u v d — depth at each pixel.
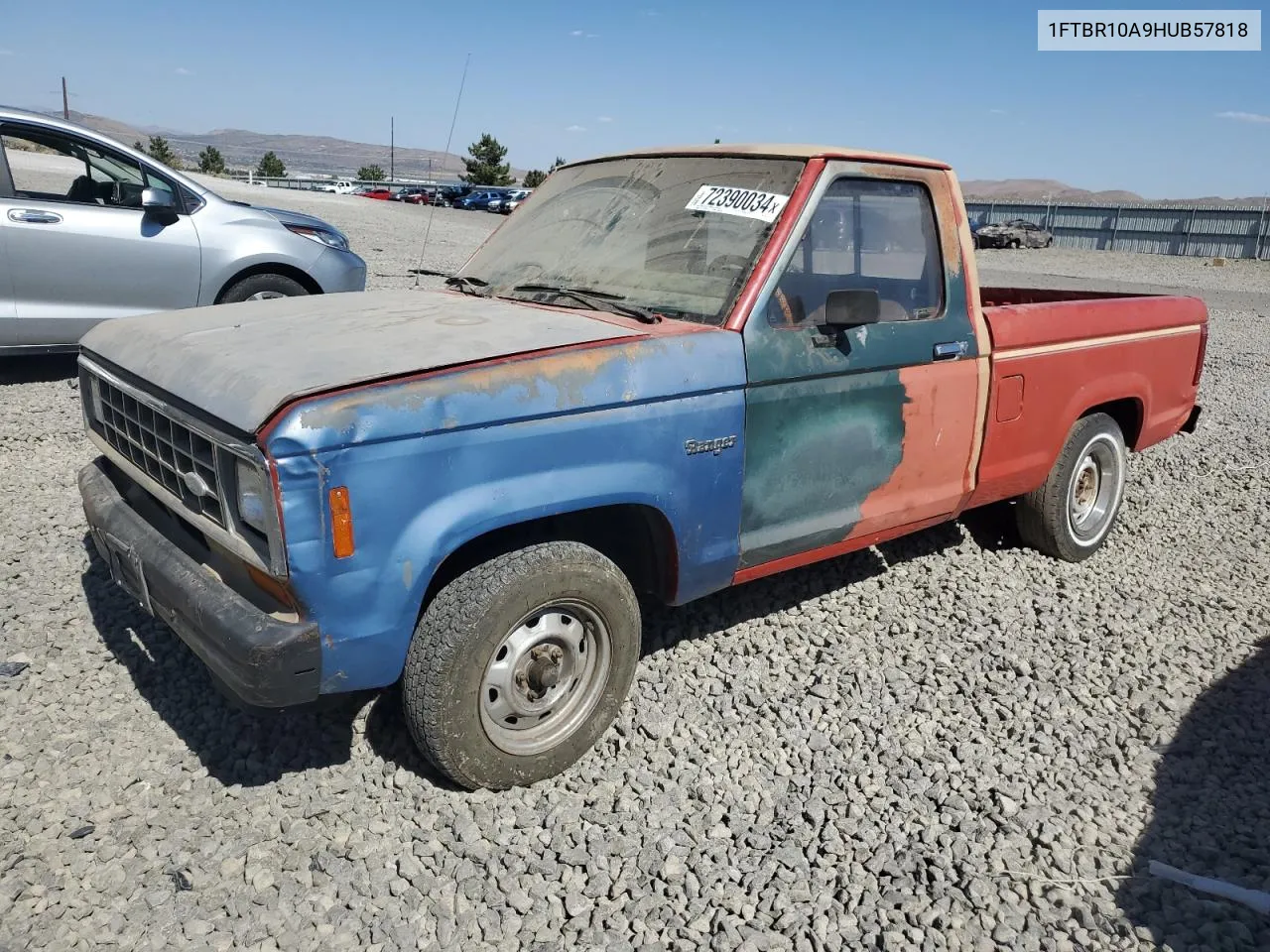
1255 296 23.91
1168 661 4.20
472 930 2.56
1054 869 2.89
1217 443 8.12
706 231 3.66
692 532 3.34
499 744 3.03
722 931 2.60
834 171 3.66
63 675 3.60
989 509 5.45
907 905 2.71
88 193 7.27
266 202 27.64
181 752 3.21
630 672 3.32
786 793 3.19
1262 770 3.44
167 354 3.12
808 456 3.62
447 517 2.76
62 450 5.99
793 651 4.07
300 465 2.51
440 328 3.19
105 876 2.67
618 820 3.01
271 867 2.74
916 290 4.02
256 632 2.60
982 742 3.51
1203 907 2.74
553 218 4.21
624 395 3.05
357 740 3.31
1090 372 4.81
